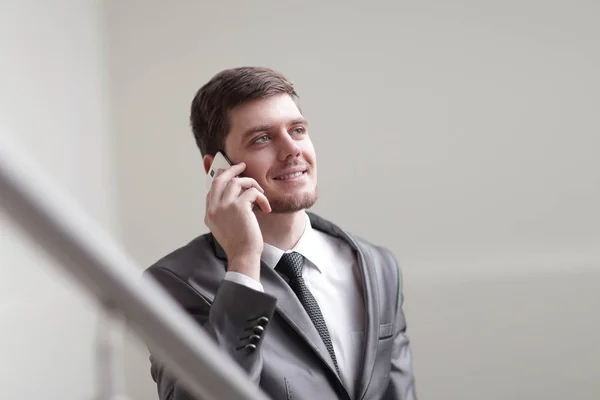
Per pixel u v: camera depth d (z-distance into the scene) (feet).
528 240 9.08
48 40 7.68
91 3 8.85
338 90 9.19
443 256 9.15
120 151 9.25
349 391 4.75
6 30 6.77
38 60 7.42
